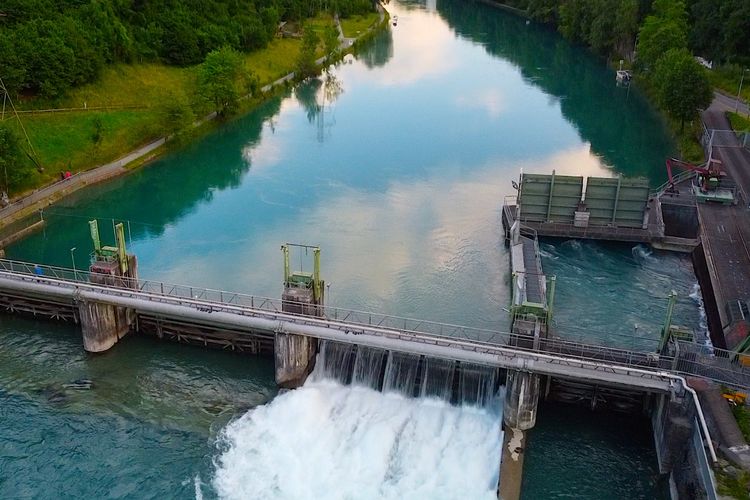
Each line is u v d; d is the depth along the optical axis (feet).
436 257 334.03
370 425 219.82
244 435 218.59
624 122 555.69
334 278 312.91
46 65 458.91
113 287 250.78
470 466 205.57
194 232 360.69
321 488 199.62
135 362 253.85
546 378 225.97
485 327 275.80
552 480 201.16
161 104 480.64
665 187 377.30
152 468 207.00
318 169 452.35
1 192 374.22
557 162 463.83
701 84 467.93
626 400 224.33
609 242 339.98
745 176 382.01
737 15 567.18
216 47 614.75
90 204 393.09
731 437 175.83
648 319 278.87
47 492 198.90
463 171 448.24
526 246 319.88
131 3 624.59
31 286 254.88
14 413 227.40
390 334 223.92
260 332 255.09
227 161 466.70
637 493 197.26
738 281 272.51
